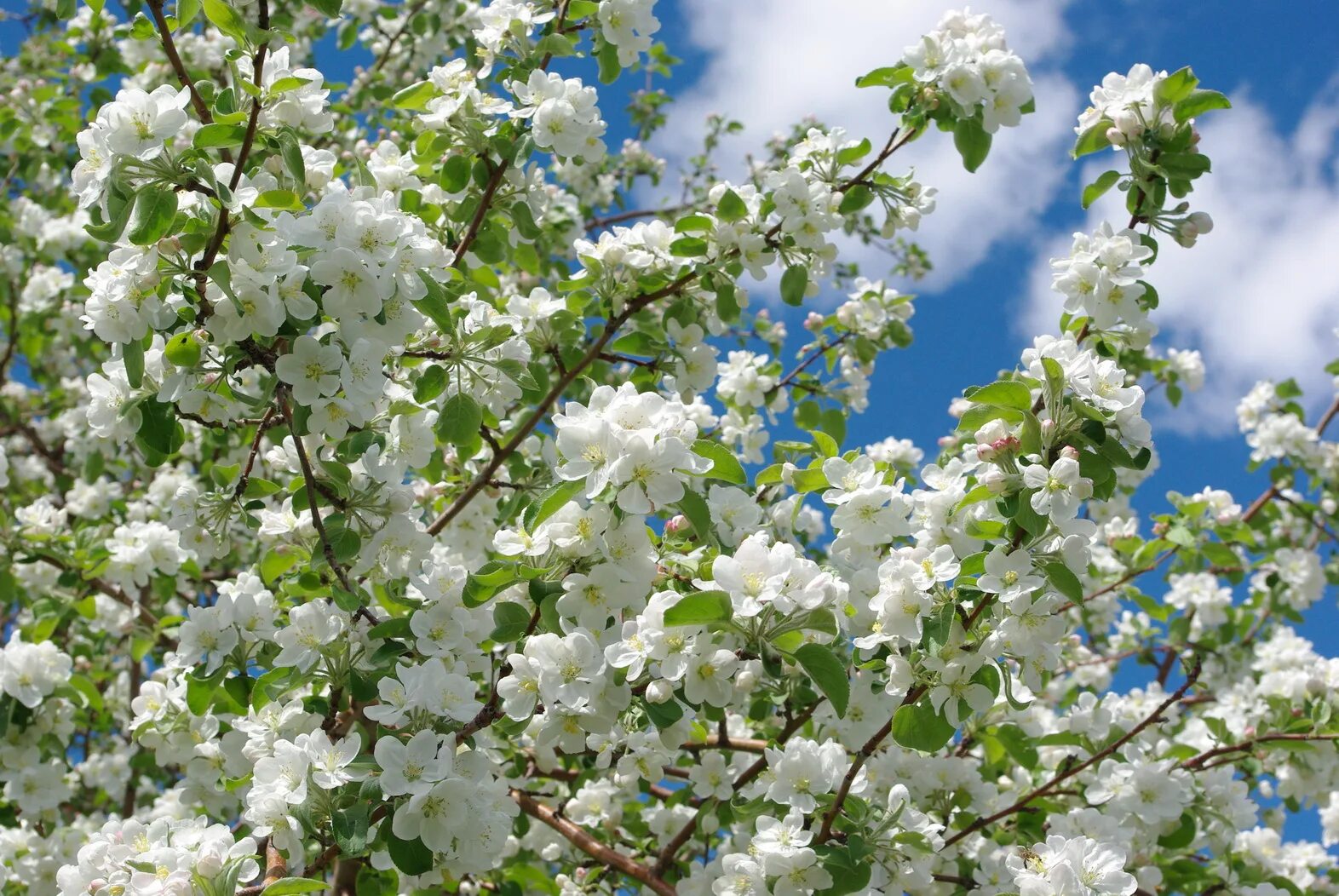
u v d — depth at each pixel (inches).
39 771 160.7
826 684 98.8
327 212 112.9
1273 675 197.9
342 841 97.0
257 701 120.0
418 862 100.9
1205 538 212.2
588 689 101.4
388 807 103.2
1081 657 205.2
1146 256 122.6
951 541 112.5
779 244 163.8
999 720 158.9
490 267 173.5
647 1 161.9
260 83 115.3
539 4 166.4
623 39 162.7
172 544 189.9
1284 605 251.9
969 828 146.1
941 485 116.6
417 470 164.7
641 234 161.8
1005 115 150.8
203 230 110.3
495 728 133.3
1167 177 126.9
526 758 164.6
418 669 106.1
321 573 132.0
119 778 208.2
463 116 155.0
